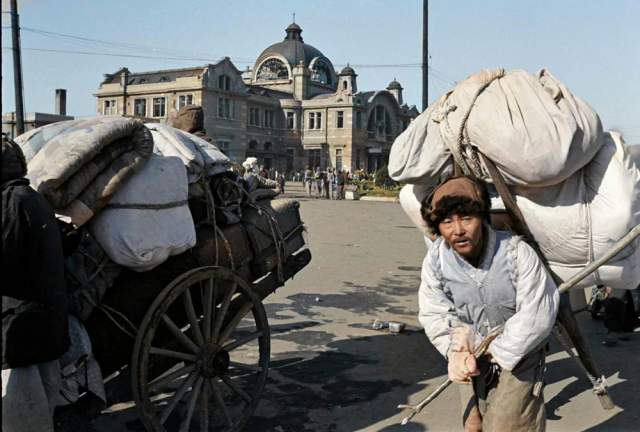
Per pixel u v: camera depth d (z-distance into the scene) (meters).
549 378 5.19
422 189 4.50
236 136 66.50
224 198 4.19
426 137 4.19
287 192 44.59
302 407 4.59
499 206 4.00
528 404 2.84
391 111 82.06
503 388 2.85
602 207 3.74
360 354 5.90
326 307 7.87
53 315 2.88
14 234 2.73
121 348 3.59
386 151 81.06
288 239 4.74
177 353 3.62
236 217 4.25
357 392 4.90
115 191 3.39
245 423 4.03
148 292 3.66
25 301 2.83
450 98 4.08
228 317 4.22
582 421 4.33
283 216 4.75
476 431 3.00
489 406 2.93
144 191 3.49
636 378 5.12
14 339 2.80
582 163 3.69
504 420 2.84
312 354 5.91
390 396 4.81
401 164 4.25
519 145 3.59
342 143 73.38
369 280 9.72
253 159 15.23
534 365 2.86
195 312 4.08
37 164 3.31
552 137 3.56
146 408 3.43
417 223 4.65
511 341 2.68
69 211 3.29
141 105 64.94
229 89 65.38
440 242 2.95
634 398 4.71
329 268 10.73
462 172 4.07
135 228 3.41
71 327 3.23
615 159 3.80
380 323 6.87
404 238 15.36
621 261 3.82
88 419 3.30
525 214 3.87
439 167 4.14
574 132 3.57
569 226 3.77
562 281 3.92
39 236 2.83
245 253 4.30
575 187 3.82
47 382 3.00
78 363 3.21
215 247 4.03
